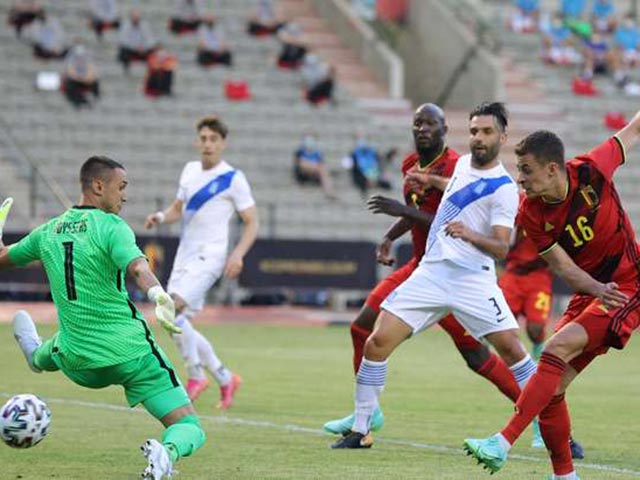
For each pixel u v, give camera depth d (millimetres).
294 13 89375
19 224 63438
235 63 80312
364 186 71562
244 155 73625
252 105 77375
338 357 43688
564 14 92875
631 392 35062
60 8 79500
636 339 56438
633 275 19359
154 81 74625
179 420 18766
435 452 23297
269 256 61844
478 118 22828
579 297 19844
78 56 72250
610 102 86250
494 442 18562
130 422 26594
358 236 70125
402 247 62875
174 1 83625
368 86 83312
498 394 33500
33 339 19656
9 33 75875
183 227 30391
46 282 59625
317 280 62219
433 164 24875
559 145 18672
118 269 18594
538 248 19297
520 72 87688
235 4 85438
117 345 18578
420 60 88312
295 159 72125
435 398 32469
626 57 91312
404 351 48062
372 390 23609
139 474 20422
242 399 31547
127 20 76062
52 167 68438
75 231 18641
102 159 19000
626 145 19250
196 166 30422
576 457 23266
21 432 18562
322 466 21453
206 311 61594
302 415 28453
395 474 20750
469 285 23000
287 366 40375
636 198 77750
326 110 78438
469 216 22953
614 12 95562
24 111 71500
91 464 21375
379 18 90750
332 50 86438
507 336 23203
